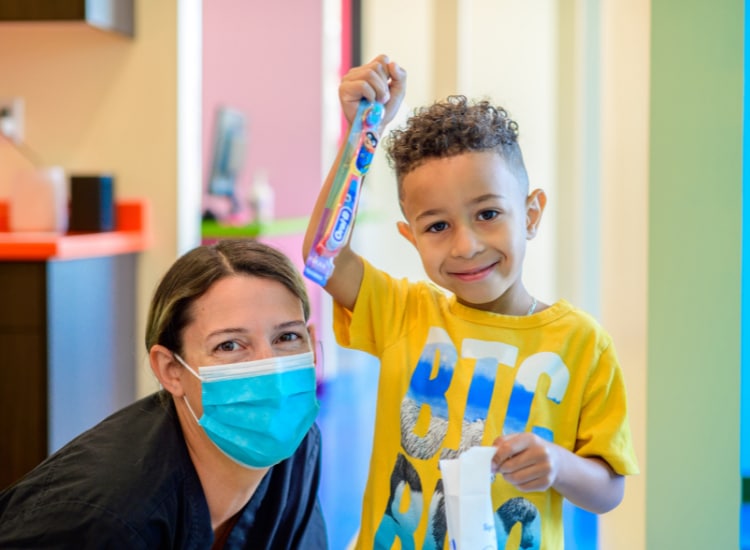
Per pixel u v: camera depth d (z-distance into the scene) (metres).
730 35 1.91
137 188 2.83
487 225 1.30
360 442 3.96
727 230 1.92
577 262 5.35
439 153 1.31
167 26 2.79
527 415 1.35
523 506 1.34
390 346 1.43
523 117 5.95
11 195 2.77
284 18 5.20
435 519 1.34
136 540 1.19
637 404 1.99
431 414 1.38
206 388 1.26
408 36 6.25
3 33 2.83
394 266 6.37
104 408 2.67
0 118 2.83
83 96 2.83
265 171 5.26
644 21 1.95
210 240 3.94
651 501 1.96
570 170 5.40
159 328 1.29
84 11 2.50
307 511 1.50
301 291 1.34
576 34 5.34
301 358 1.31
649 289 1.95
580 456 1.34
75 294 2.46
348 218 1.28
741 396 2.10
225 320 1.26
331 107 5.55
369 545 1.39
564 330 1.38
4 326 2.34
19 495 1.22
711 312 1.93
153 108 2.81
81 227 2.74
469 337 1.39
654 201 1.94
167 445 1.28
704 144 1.92
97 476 1.21
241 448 1.26
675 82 1.92
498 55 5.98
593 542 2.78
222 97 5.26
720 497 1.94
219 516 1.37
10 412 2.36
